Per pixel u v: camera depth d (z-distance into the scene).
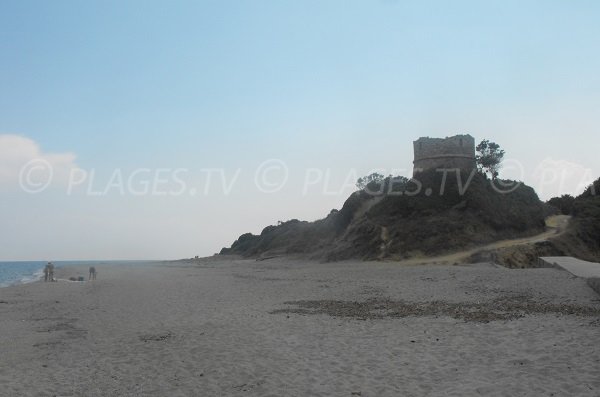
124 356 11.66
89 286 35.09
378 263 56.16
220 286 30.75
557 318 13.74
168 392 8.84
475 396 7.92
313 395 8.37
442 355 10.45
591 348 10.26
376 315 16.11
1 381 9.95
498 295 19.89
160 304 21.48
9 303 25.20
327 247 75.88
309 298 22.06
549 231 66.00
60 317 19.28
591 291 19.56
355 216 79.50
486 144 86.94
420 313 16.03
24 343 14.14
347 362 10.27
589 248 57.59
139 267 85.00
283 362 10.46
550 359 9.63
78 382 9.68
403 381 8.88
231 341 12.65
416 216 66.38
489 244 59.03
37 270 126.12
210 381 9.37
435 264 49.47
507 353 10.30
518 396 7.80
